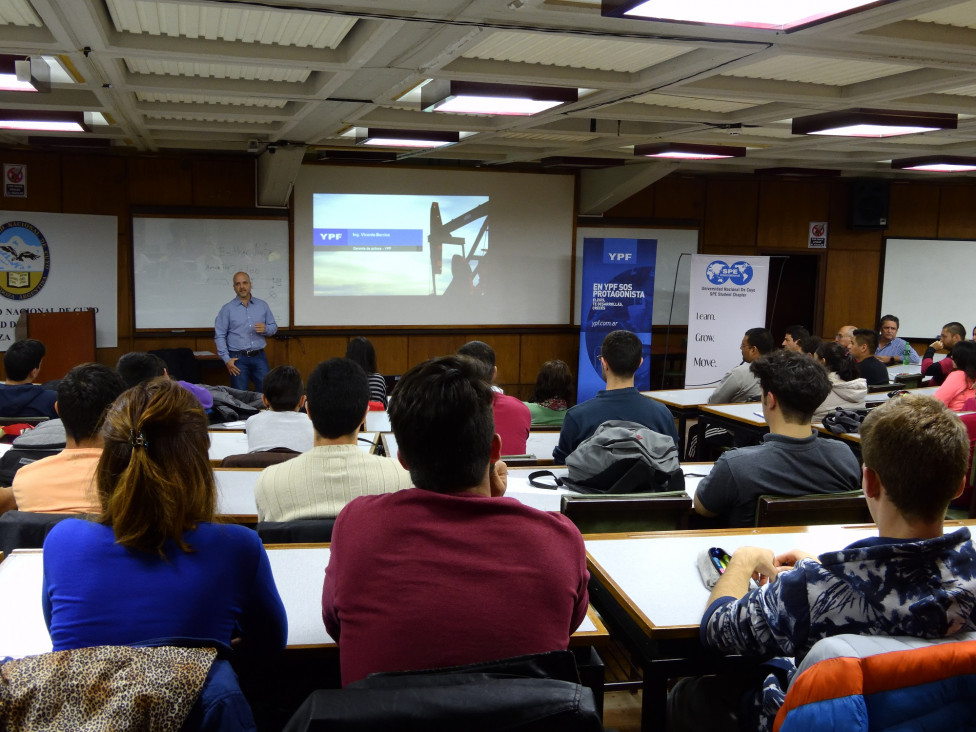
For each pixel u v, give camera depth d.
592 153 7.59
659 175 8.19
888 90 4.22
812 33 3.05
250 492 2.61
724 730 1.66
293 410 3.21
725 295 8.70
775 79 4.32
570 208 9.01
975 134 5.90
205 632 1.26
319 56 3.78
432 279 8.71
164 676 1.08
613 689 2.45
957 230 9.88
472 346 3.70
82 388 2.04
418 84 4.29
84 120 5.57
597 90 4.48
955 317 9.92
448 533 1.21
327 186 8.30
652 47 3.58
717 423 4.86
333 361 2.23
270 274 8.23
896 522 1.29
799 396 2.32
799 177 9.34
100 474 1.31
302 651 1.53
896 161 6.86
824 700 1.01
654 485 2.70
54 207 7.66
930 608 1.19
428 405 1.26
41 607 1.60
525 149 7.71
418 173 8.53
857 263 9.90
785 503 2.25
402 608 1.14
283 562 1.89
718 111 5.36
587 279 8.61
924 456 1.22
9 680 1.05
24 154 7.52
